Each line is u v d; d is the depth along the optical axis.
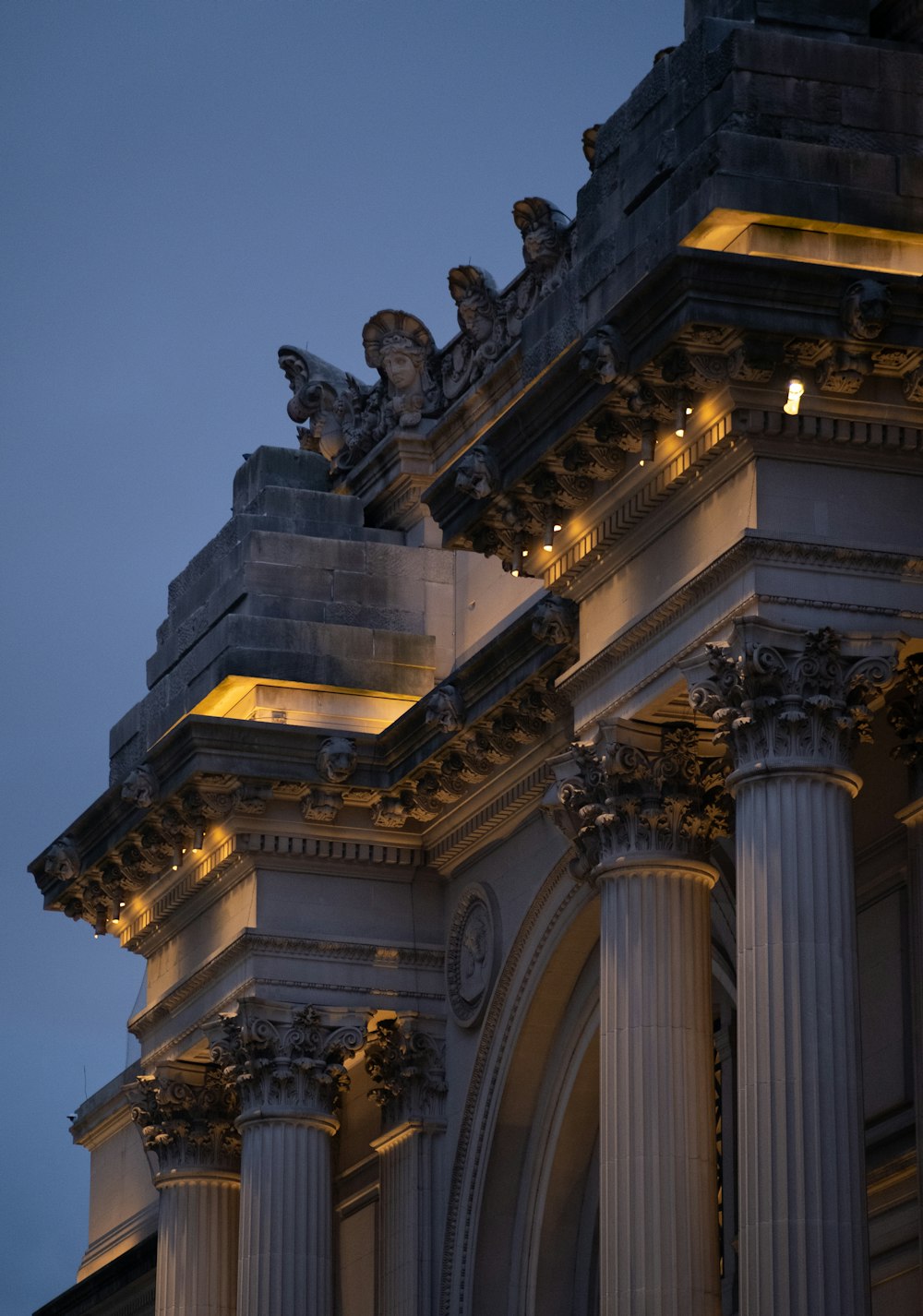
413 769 63.03
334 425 73.44
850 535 46.22
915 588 46.44
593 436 48.72
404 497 69.31
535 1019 61.91
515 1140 63.12
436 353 69.62
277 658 65.81
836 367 45.38
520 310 65.38
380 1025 65.12
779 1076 44.19
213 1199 69.19
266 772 63.66
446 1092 64.69
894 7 48.91
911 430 46.53
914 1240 50.41
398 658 66.62
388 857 65.38
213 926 66.94
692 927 50.28
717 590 46.97
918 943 48.06
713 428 46.72
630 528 49.66
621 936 50.25
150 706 70.31
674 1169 49.00
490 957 63.00
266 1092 64.06
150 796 65.12
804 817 45.19
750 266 44.72
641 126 50.00
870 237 46.69
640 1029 49.69
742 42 47.38
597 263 50.25
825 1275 43.22
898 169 46.81
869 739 46.41
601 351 46.12
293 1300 63.03
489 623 65.75
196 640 68.69
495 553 53.12
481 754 61.22
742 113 47.00
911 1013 50.12
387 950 64.94
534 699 58.34
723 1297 58.97
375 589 67.44
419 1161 64.31
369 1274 67.00
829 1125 43.91
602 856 50.97
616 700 50.00
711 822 50.81
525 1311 62.59
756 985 44.78
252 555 67.19
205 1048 67.44
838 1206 43.56
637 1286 48.59
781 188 46.00
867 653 45.78
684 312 44.72
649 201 48.59
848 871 45.31
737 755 45.97
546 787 60.25
